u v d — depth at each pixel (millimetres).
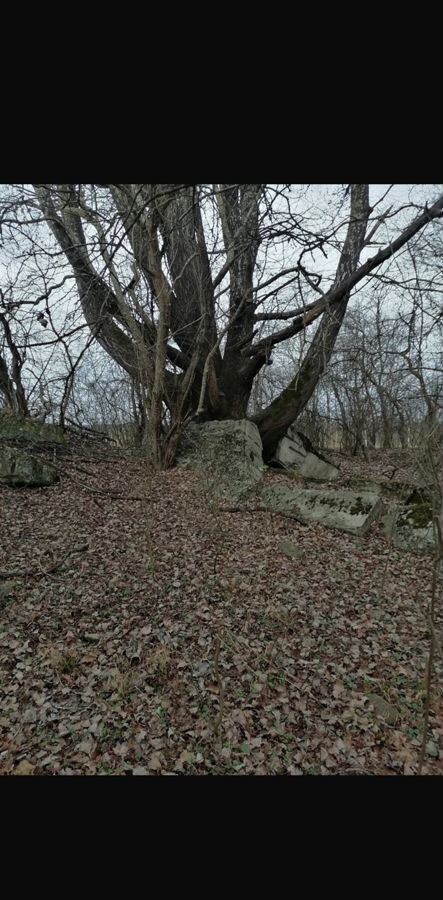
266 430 12320
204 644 4570
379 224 10055
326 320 10750
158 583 5785
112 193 9430
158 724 3551
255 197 9195
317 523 7840
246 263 12109
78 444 12492
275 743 3395
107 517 7977
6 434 10648
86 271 10891
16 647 4430
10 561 6148
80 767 3203
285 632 4828
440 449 3424
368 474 12992
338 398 20203
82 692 3877
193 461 11109
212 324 11914
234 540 7230
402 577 6031
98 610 5168
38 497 8648
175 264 11719
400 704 3771
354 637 4742
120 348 12188
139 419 14641
